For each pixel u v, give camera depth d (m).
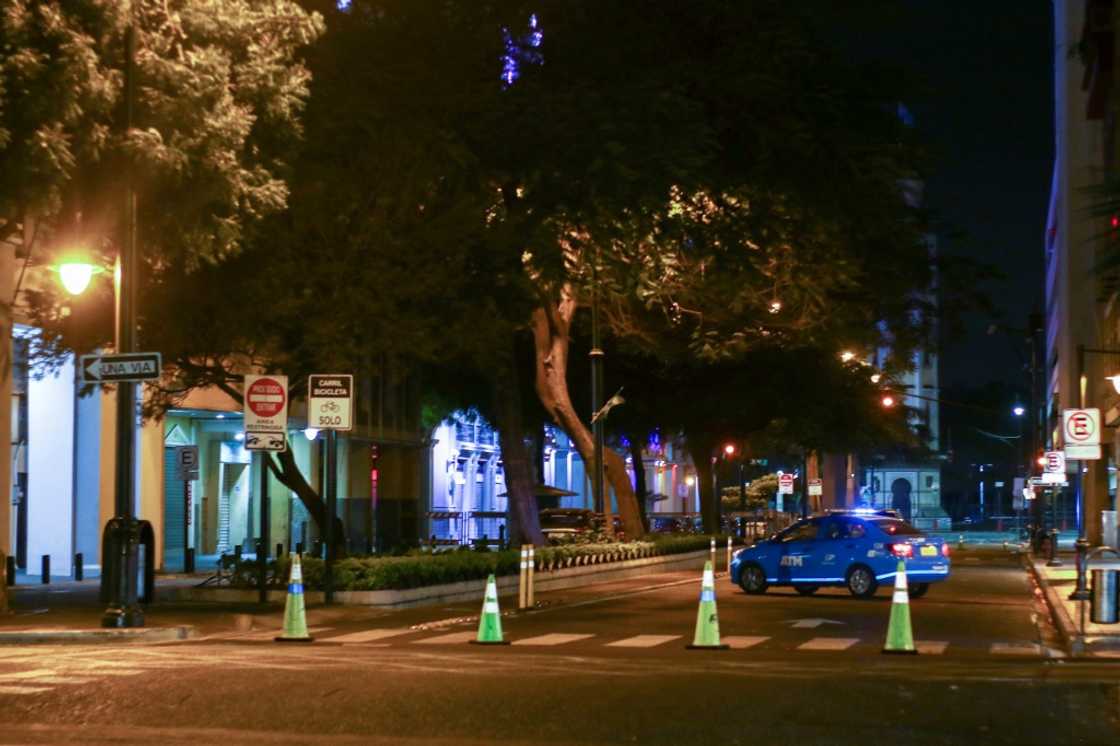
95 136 22.70
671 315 48.81
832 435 66.25
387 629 25.56
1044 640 23.88
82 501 42.31
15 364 36.16
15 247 32.94
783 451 81.44
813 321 44.75
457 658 18.39
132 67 22.91
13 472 42.41
